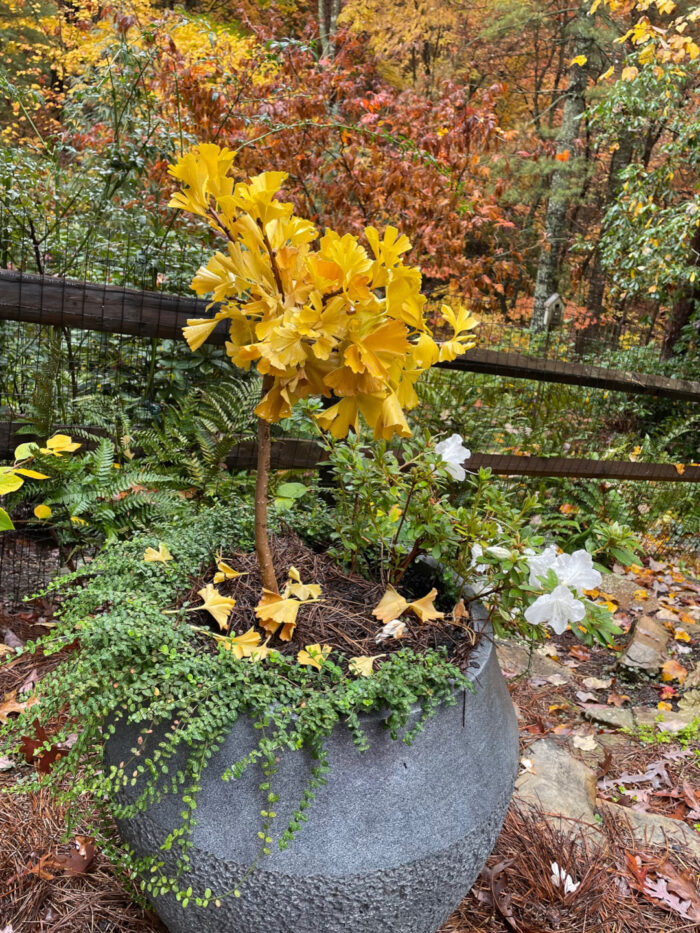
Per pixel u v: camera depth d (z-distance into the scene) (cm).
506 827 204
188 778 125
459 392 444
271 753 118
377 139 592
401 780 126
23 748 203
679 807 234
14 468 231
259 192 113
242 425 289
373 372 116
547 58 1591
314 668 135
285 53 579
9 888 170
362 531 178
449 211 604
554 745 248
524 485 441
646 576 425
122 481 265
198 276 124
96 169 376
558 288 1305
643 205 736
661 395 455
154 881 126
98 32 685
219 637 134
